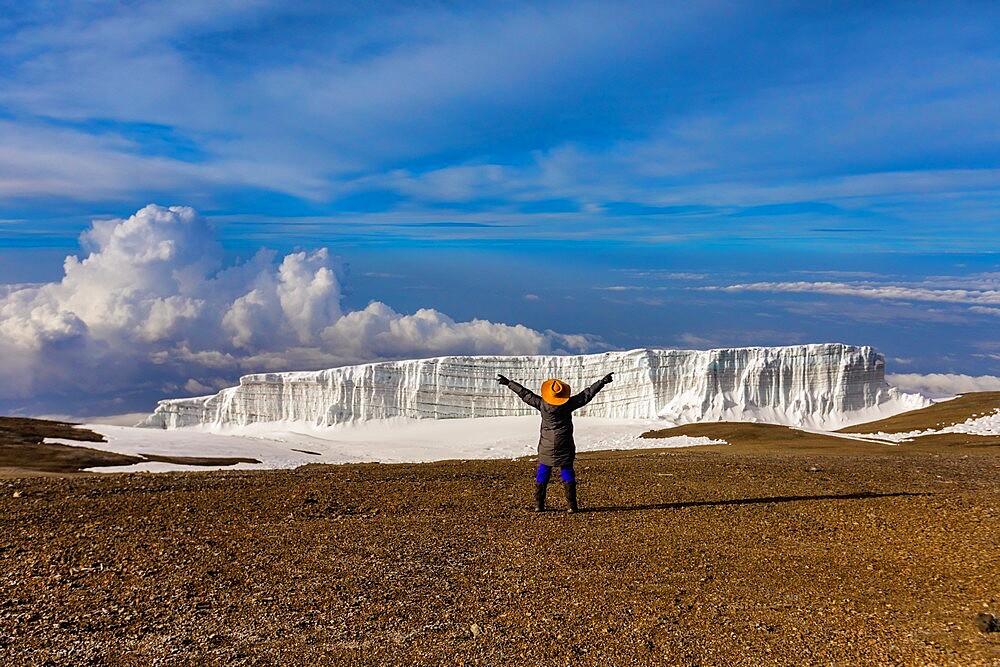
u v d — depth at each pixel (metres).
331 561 14.37
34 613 11.55
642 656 10.04
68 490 21.80
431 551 15.16
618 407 189.00
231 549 15.13
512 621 11.29
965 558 14.09
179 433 96.31
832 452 59.19
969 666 9.49
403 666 9.77
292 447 108.56
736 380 180.88
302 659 9.99
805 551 15.00
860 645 10.27
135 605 11.91
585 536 16.50
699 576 13.45
